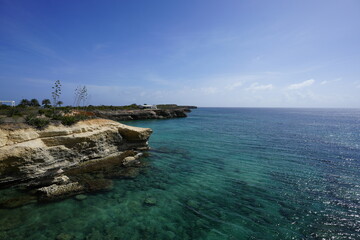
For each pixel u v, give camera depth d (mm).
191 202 11945
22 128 15094
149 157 21734
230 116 105500
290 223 10008
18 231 8711
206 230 9281
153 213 10594
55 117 18578
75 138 17594
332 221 10242
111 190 13242
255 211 11094
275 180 15719
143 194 12828
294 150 26125
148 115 77875
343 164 20078
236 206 11594
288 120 79875
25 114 18156
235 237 8820
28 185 13375
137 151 23781
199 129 47656
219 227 9539
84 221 9633
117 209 10859
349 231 9438
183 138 34531
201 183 14922
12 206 10742
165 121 69312
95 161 19312
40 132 15805
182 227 9453
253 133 41406
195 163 20000
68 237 8414
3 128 14141
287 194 13258
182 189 13781
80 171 16609
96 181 14531
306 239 8820
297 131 45062
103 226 9289
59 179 14070
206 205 11648
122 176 15852
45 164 15273
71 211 10461
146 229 9203
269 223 9969
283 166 19328
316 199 12602
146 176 16062
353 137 37188
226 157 22422
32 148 14305
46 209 10562
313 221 10219
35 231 8742
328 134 40656
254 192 13523
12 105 26750
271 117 100000
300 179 15938
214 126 54625
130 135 23891
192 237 8750
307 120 81062
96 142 19844
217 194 13117
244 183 15039
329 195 13195
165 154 23266
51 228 8992
